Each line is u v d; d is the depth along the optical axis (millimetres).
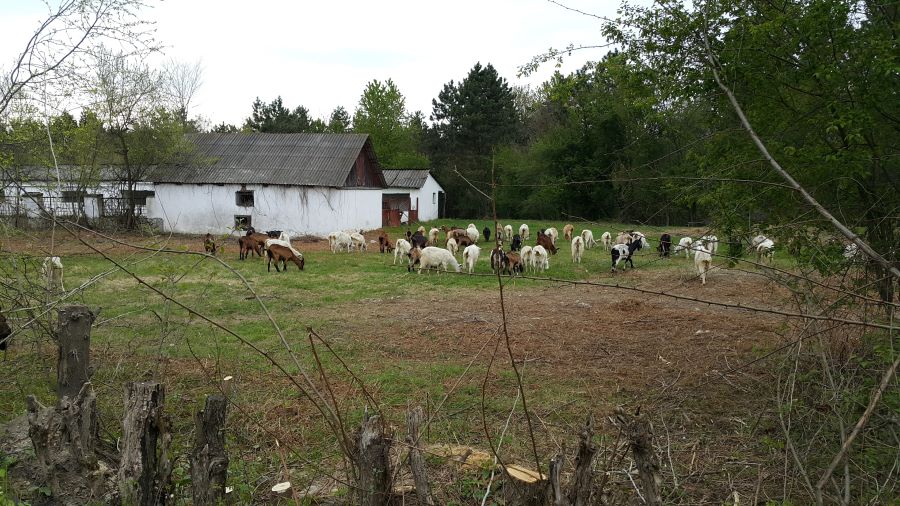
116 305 11547
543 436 5672
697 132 7617
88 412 4227
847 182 6125
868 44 5715
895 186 6043
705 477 4805
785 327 5391
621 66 7254
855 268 5289
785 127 6492
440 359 8633
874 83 5668
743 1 6359
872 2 6004
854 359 4738
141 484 3656
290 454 5215
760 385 6699
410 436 3846
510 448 5238
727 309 11844
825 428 4672
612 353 8836
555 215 38906
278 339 9586
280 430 5719
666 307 12281
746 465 4977
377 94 54469
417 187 42406
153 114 27312
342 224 30875
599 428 5781
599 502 3467
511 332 10227
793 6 6051
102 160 24406
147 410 3744
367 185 35281
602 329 10422
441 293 14359
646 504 3072
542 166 33719
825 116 6109
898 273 3133
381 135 54656
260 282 15867
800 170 6137
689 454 5273
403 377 7664
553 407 6531
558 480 3170
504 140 47281
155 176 31000
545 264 18891
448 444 5133
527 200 37344
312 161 32031
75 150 15531
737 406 6391
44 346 7949
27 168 9992
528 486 3322
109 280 13875
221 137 34344
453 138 48562
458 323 10969
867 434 4371
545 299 13477
